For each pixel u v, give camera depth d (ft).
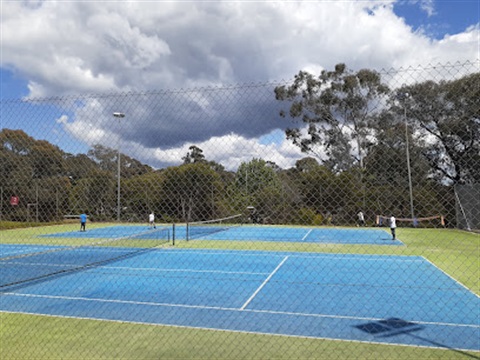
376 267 45.60
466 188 76.07
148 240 74.02
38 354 19.77
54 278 39.86
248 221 41.83
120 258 53.67
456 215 80.84
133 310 28.17
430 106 44.19
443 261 49.34
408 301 29.96
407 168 48.14
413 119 45.80
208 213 39.09
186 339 22.07
